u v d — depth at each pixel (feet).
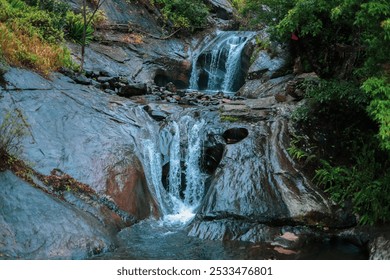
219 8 55.26
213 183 22.84
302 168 23.16
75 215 18.52
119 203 21.02
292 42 30.78
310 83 28.30
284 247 19.75
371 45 19.67
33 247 16.46
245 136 25.63
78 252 17.17
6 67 24.08
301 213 21.17
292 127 25.16
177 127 26.81
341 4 21.22
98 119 25.09
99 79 31.32
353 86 23.45
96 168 21.70
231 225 20.92
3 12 28.99
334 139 24.68
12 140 20.39
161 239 20.11
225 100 32.71
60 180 20.33
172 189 25.45
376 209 20.47
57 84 26.66
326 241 20.51
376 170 22.72
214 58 45.42
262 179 22.56
